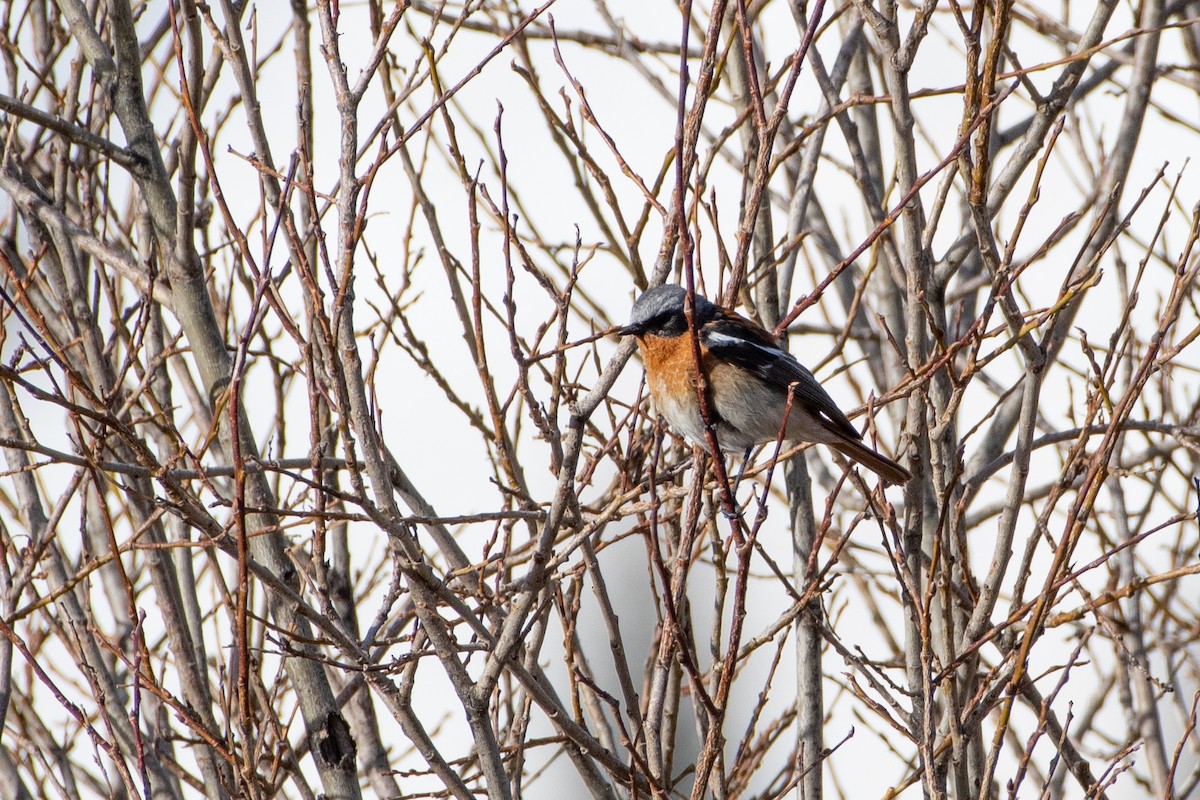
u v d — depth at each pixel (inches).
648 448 464.8
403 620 489.4
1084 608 344.2
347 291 335.0
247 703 332.8
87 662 418.6
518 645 356.8
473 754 428.1
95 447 388.2
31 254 487.5
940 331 401.1
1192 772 478.0
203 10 390.3
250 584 434.0
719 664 417.1
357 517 338.6
